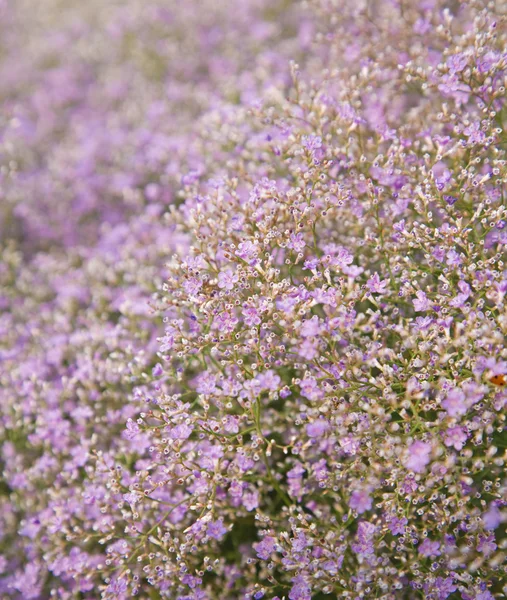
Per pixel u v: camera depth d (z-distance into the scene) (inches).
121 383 27.8
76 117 41.2
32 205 35.1
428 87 26.3
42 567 27.2
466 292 24.7
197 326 25.7
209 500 25.0
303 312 24.8
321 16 30.1
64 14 50.3
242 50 38.5
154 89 39.6
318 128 26.7
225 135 28.7
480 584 24.5
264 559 25.3
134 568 26.3
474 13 27.4
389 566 25.0
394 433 24.8
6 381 28.7
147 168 33.0
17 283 31.0
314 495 26.0
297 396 26.4
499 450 25.4
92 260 30.5
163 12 42.1
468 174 25.2
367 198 26.2
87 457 26.9
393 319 25.8
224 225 25.9
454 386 24.4
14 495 27.8
